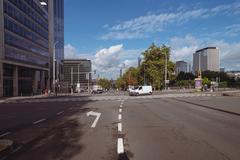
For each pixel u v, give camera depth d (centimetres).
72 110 2662
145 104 3225
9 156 904
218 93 6031
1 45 6272
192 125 1504
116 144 1047
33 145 1068
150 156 860
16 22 7138
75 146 1032
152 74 9869
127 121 1714
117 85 18012
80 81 15788
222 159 812
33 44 8444
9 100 5125
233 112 2116
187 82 11806
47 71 10188
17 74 7425
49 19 10575
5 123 1817
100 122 1695
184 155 864
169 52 10138
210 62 18475
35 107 3297
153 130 1352
